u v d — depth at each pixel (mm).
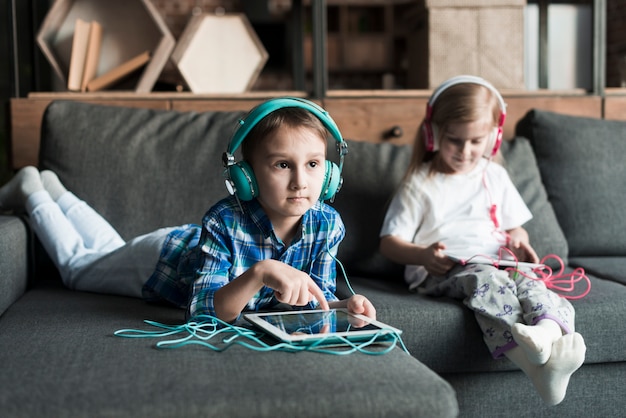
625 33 4824
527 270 1562
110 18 2291
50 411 814
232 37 2365
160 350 1033
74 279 1618
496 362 1389
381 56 7160
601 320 1400
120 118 1865
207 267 1265
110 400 833
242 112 1945
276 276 1124
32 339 1111
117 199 1764
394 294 1553
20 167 2096
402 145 1989
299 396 855
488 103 1676
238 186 1236
